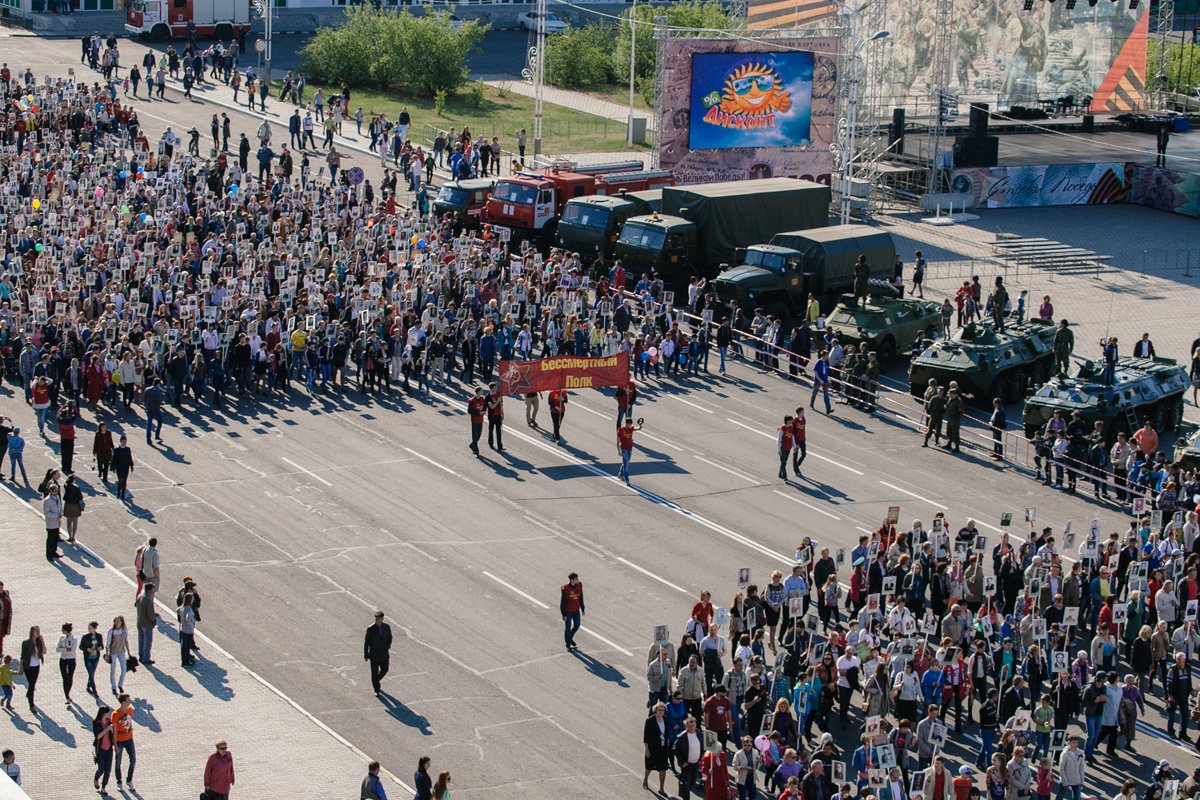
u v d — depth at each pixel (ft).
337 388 210.79
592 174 285.84
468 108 388.98
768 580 159.84
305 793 119.03
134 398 202.08
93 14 448.24
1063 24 367.04
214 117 311.06
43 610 145.28
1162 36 412.98
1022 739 122.42
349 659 140.36
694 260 259.60
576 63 427.74
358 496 175.63
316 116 353.10
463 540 165.89
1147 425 194.80
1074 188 340.18
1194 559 156.04
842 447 201.05
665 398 215.51
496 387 190.29
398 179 320.29
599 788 122.72
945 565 152.35
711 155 314.14
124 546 159.74
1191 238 317.22
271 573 155.84
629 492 181.16
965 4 357.82
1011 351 220.23
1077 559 170.60
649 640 147.02
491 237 264.31
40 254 227.20
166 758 123.03
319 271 233.55
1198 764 134.41
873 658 135.44
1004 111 378.32
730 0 433.48
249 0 435.94
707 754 118.11
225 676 136.36
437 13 415.44
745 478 188.03
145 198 262.47
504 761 125.70
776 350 229.45
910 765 127.85
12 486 173.17
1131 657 145.79
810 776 116.37
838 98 316.40
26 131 309.01
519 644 144.87
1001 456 200.44
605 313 232.32
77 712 129.80
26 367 197.47
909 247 301.43
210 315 201.77
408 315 213.05
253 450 187.42
